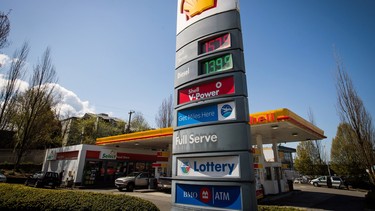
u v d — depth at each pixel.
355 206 12.82
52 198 6.33
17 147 26.86
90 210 5.58
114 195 6.21
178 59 5.76
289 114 12.37
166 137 18.70
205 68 5.12
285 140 21.72
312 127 17.00
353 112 15.65
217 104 4.61
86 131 36.47
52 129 29.66
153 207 5.69
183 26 5.97
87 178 22.55
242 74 4.51
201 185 4.37
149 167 28.47
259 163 16.33
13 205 6.65
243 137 4.08
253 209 3.67
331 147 31.91
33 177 20.25
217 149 4.28
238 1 5.23
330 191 22.47
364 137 15.12
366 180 25.94
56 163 26.36
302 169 34.97
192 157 4.66
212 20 5.29
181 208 4.50
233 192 3.96
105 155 24.39
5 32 15.02
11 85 23.31
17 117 26.11
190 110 5.04
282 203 13.88
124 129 41.12
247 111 4.30
